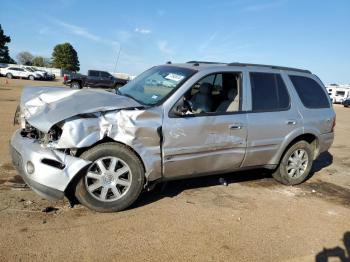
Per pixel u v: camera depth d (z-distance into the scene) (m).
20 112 5.18
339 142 12.01
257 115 5.62
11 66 53.38
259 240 4.30
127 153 4.54
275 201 5.64
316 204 5.69
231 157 5.42
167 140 4.75
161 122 4.70
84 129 4.29
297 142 6.33
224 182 6.14
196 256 3.82
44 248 3.70
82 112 4.26
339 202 5.89
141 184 4.70
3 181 5.36
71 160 4.25
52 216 4.39
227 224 4.64
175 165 4.90
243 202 5.45
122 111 4.50
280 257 3.96
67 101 4.52
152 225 4.40
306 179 7.07
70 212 4.54
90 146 4.41
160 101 4.84
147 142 4.61
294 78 6.34
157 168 4.76
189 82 5.04
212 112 5.17
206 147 5.11
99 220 4.41
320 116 6.52
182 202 5.20
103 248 3.80
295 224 4.86
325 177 7.35
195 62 5.93
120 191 4.65
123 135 4.46
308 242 4.38
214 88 5.45
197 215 4.81
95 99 4.59
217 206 5.18
